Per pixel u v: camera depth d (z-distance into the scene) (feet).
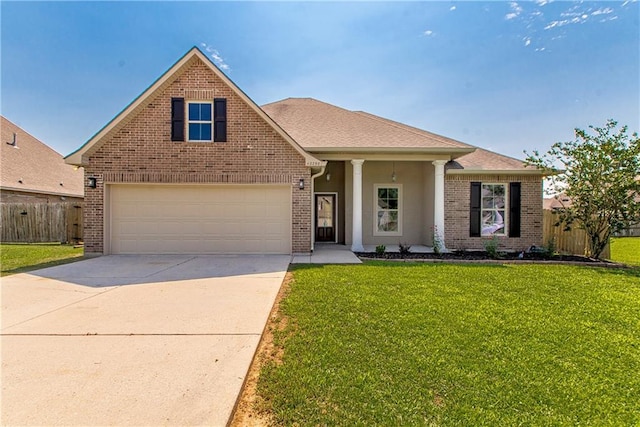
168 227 37.81
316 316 16.71
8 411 9.01
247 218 38.27
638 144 34.78
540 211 45.09
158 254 37.60
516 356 12.66
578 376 11.30
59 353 12.56
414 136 44.09
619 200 36.04
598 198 37.04
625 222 36.42
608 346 13.65
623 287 23.35
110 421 8.63
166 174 37.09
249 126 37.47
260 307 18.26
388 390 10.30
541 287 23.12
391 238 49.47
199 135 37.50
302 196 37.96
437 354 12.69
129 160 36.83
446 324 15.75
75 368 11.41
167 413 8.97
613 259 40.19
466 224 44.91
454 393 10.19
